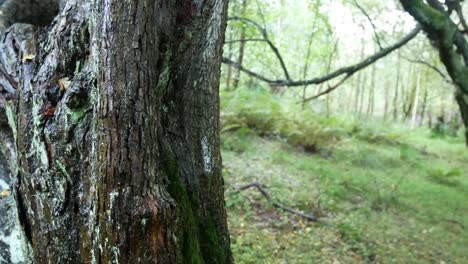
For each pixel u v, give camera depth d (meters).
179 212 1.58
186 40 1.94
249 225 5.91
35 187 1.62
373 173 9.38
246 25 7.73
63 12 1.73
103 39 1.45
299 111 11.24
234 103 10.97
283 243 5.54
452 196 8.41
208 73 2.04
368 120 19.14
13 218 2.00
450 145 16.41
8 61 1.91
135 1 1.46
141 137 1.47
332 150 10.66
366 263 5.35
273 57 12.00
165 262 1.51
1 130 2.00
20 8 2.29
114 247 1.45
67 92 1.57
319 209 6.81
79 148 1.56
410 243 6.08
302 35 19.08
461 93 6.89
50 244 1.62
